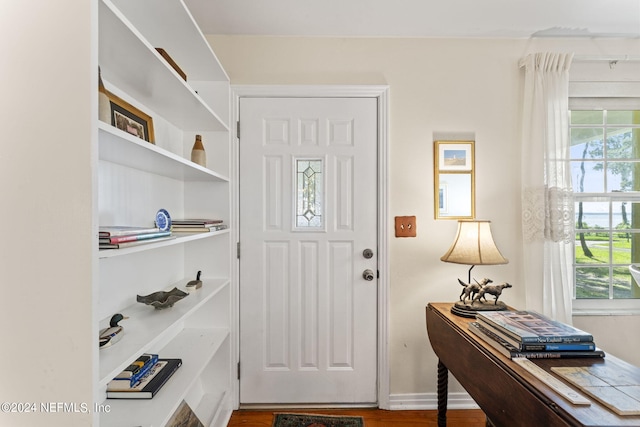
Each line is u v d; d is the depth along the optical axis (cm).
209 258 194
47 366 71
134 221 141
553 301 194
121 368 82
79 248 71
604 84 206
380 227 201
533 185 195
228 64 200
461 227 178
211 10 176
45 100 71
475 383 128
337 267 202
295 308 202
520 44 204
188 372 141
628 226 214
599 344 205
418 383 201
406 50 202
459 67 203
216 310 193
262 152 201
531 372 102
